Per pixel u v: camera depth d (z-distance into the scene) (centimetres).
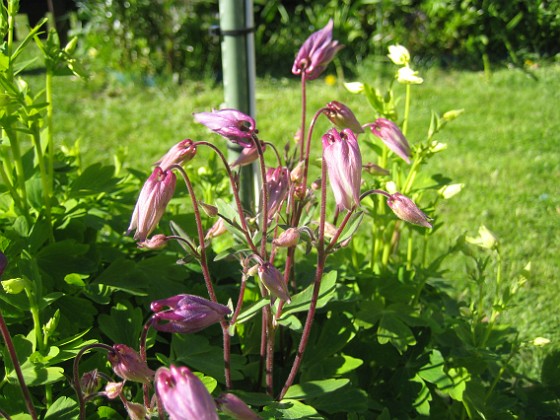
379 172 34
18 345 29
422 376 35
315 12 130
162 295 35
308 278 37
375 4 127
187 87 114
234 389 33
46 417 27
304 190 32
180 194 39
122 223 38
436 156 89
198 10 120
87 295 33
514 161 87
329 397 32
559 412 41
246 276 27
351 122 30
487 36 127
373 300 37
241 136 26
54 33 34
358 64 122
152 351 35
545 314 58
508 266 65
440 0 126
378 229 40
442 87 114
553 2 125
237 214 30
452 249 39
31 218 35
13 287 26
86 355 34
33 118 32
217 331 35
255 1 128
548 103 106
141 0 116
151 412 26
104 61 117
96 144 92
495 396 38
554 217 74
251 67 46
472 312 38
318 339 35
